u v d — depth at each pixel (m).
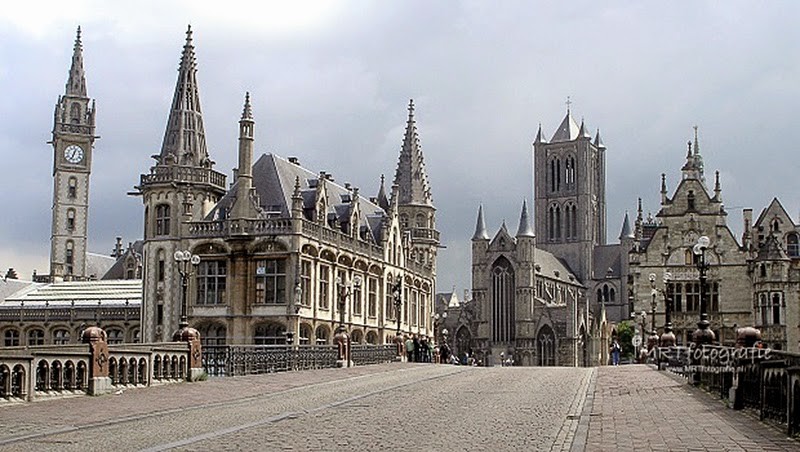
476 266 162.88
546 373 46.97
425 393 32.31
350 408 26.44
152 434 20.12
